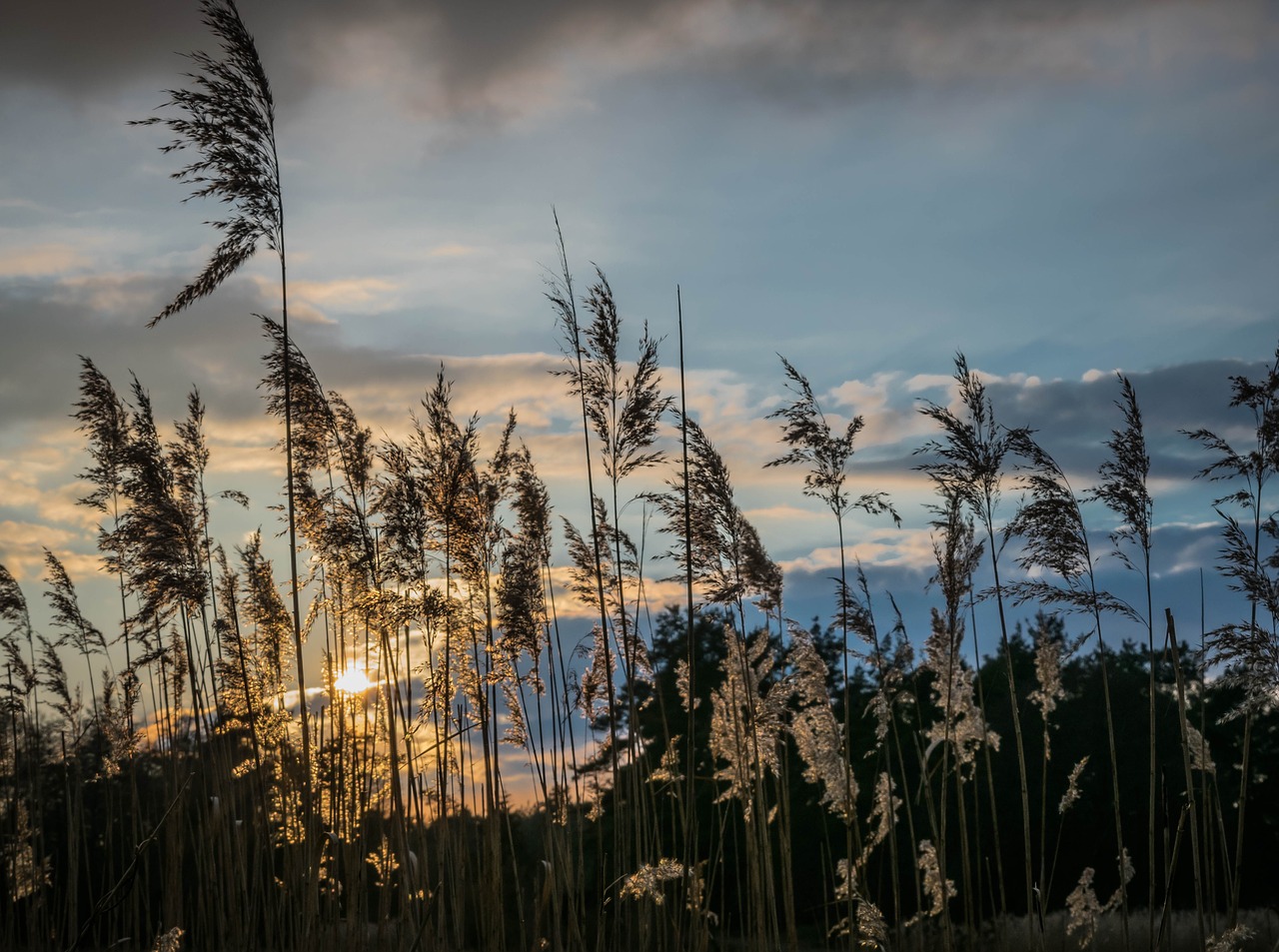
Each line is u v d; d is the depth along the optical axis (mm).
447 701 7125
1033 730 24281
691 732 7023
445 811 7074
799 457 7180
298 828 8039
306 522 7820
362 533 6965
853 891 6887
